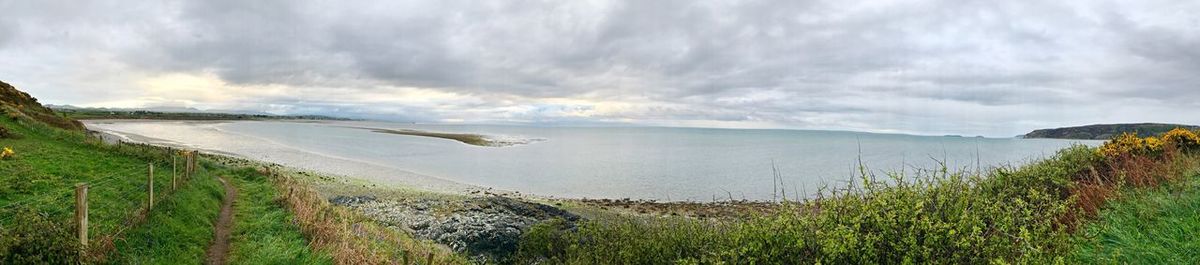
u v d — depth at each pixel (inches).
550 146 5054.1
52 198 655.8
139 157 1139.9
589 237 702.5
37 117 1931.6
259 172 1221.1
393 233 850.1
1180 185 434.6
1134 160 554.9
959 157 3139.8
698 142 7573.8
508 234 916.0
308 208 760.3
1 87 2121.1
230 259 553.3
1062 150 616.4
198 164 1190.3
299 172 1796.3
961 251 264.2
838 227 283.9
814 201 355.3
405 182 1883.6
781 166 3189.0
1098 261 319.3
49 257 384.2
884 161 3538.4
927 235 267.3
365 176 1989.4
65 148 1176.8
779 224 331.3
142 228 529.0
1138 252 327.0
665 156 4074.8
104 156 1112.8
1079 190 438.6
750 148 5693.9
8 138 1229.1
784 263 318.0
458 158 3164.4
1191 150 624.7
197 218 647.8
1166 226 354.6
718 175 2613.2
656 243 529.0
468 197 1419.8
